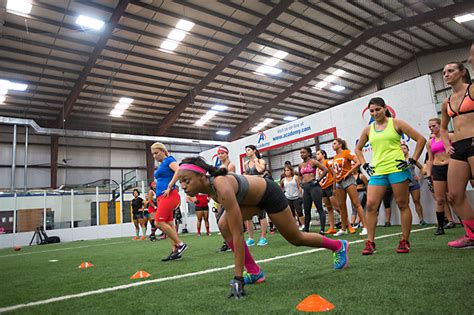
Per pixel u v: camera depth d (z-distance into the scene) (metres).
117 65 15.85
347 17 15.38
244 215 2.08
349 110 8.16
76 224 14.93
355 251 3.34
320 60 18.23
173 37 14.55
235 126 24.86
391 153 3.04
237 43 15.73
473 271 2.01
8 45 13.45
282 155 23.64
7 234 13.65
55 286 2.71
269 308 1.58
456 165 2.85
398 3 14.47
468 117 2.75
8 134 18.91
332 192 6.20
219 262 3.40
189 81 18.20
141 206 10.46
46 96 17.33
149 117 21.34
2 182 18.28
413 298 1.57
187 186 1.88
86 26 12.73
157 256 4.50
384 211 7.17
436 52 19.36
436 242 3.51
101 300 2.04
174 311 1.67
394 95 7.24
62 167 19.62
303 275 2.35
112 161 21.58
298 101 22.64
